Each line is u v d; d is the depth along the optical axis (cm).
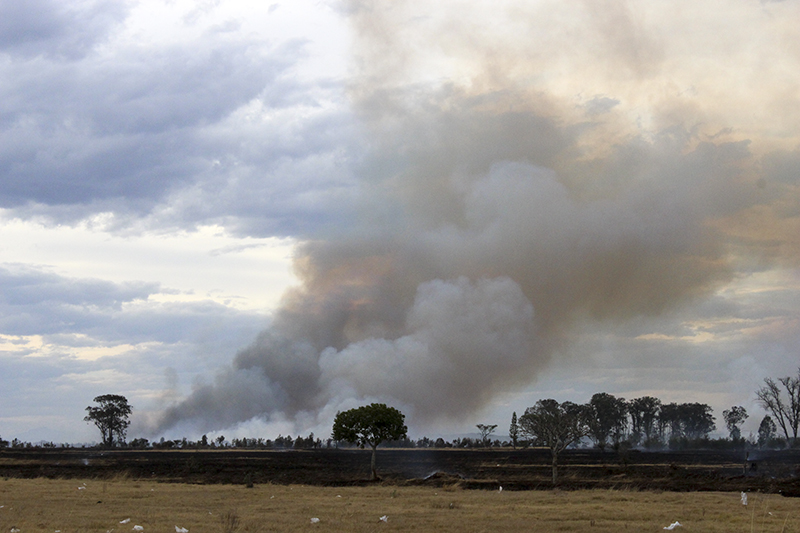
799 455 14800
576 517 3962
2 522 3481
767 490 6178
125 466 9869
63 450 17762
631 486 6719
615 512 4194
